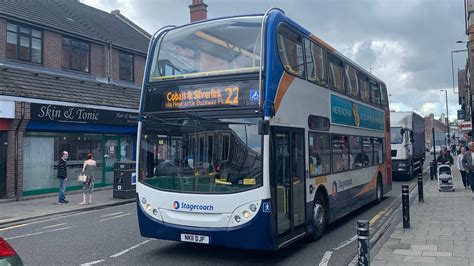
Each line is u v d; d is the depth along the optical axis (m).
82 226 10.93
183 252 7.90
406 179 23.86
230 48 7.26
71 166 18.23
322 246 8.38
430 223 10.12
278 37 7.37
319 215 8.88
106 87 21.31
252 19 7.33
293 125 7.68
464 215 11.20
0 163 15.33
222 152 6.96
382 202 14.59
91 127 18.77
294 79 7.84
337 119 10.12
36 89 16.83
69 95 18.06
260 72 6.87
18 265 4.18
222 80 7.14
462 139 48.66
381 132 14.58
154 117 7.55
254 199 6.64
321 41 9.40
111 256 7.63
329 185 9.41
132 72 23.80
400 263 6.75
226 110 7.02
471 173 14.95
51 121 16.80
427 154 66.12
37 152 16.84
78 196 17.16
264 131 6.60
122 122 20.22
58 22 20.11
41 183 16.98
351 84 11.40
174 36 7.83
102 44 21.72
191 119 7.25
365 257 5.46
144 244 8.56
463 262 6.77
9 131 15.52
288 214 7.40
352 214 12.17
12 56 17.59
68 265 7.06
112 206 15.14
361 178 11.92
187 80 7.41
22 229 10.79
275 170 6.88
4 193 15.44
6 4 18.53
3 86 15.40
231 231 6.71
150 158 7.50
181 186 7.16
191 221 6.97
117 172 16.56
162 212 7.23
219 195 6.80
